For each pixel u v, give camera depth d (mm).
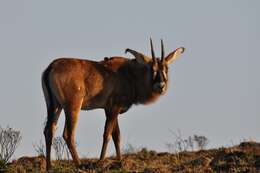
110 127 65688
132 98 67688
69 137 62938
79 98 64062
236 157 59531
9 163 64438
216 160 60125
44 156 67438
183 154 69375
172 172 56906
